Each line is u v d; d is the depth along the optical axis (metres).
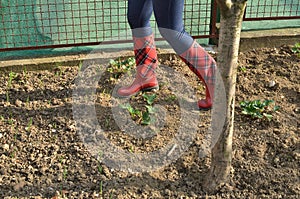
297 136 3.75
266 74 4.44
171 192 3.38
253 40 4.77
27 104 4.11
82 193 3.37
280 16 5.04
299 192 3.35
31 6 4.82
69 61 4.56
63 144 3.73
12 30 4.61
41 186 3.42
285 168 3.50
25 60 4.54
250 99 4.15
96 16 4.64
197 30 5.11
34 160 3.61
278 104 4.09
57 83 4.36
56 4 4.72
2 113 4.02
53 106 4.08
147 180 3.45
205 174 3.48
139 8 3.85
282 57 4.66
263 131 3.80
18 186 3.42
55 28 4.90
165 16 3.69
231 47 3.07
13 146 3.72
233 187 3.39
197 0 5.07
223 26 3.05
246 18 4.79
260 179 3.44
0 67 4.45
